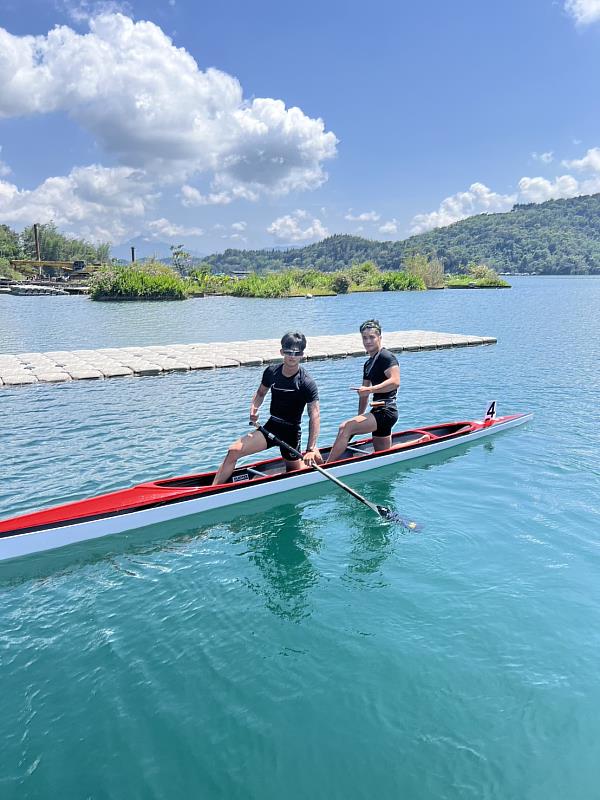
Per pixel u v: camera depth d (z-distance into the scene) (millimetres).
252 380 12406
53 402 10312
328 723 3104
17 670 3561
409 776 2771
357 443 7637
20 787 2734
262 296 43625
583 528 5383
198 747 2961
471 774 2775
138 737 3029
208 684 3418
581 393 11227
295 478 6375
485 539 5207
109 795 2691
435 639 3791
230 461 5977
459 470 7008
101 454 7504
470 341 18031
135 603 4320
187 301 39125
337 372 13500
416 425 9086
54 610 4246
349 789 2705
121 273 39719
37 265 59875
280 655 3670
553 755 2879
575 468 7016
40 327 23031
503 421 8711
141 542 5324
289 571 4758
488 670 3479
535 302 40156
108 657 3680
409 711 3178
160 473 6855
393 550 5059
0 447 7750
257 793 2693
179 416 9383
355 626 3957
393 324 25344
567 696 3262
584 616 4012
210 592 4457
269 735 3027
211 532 5516
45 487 6426
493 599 4242
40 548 5098
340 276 52031
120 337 20109
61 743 2992
